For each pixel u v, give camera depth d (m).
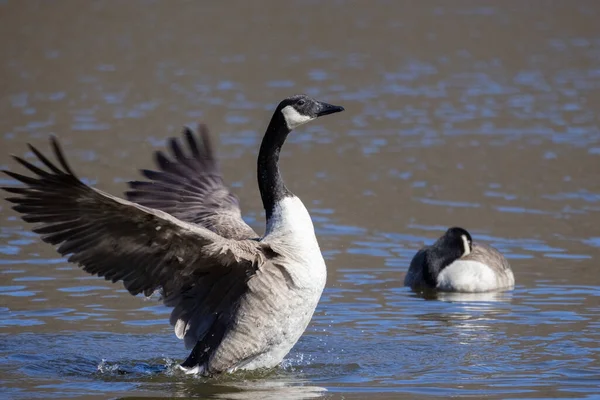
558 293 14.29
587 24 48.47
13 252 15.80
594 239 17.36
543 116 28.98
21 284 14.17
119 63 38.78
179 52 41.41
